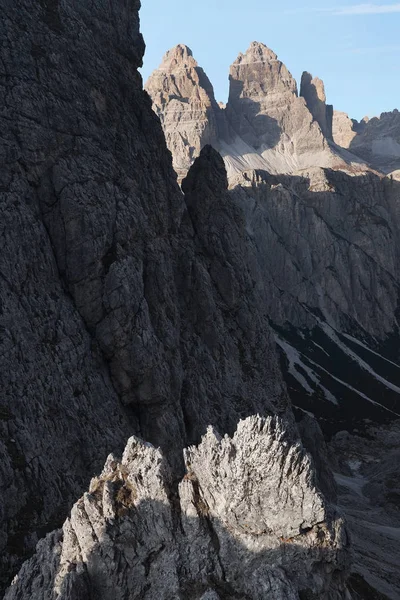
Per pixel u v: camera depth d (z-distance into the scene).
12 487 59.12
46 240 76.88
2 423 62.31
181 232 110.06
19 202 75.19
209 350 98.44
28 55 83.69
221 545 37.38
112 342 77.56
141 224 88.25
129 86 103.50
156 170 102.56
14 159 77.19
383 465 170.00
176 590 36.62
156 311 85.19
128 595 37.28
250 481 37.16
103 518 38.50
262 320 115.31
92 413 72.38
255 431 37.38
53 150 81.50
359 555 88.25
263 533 36.91
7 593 40.16
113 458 42.69
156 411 79.44
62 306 75.25
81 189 80.50
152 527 38.41
